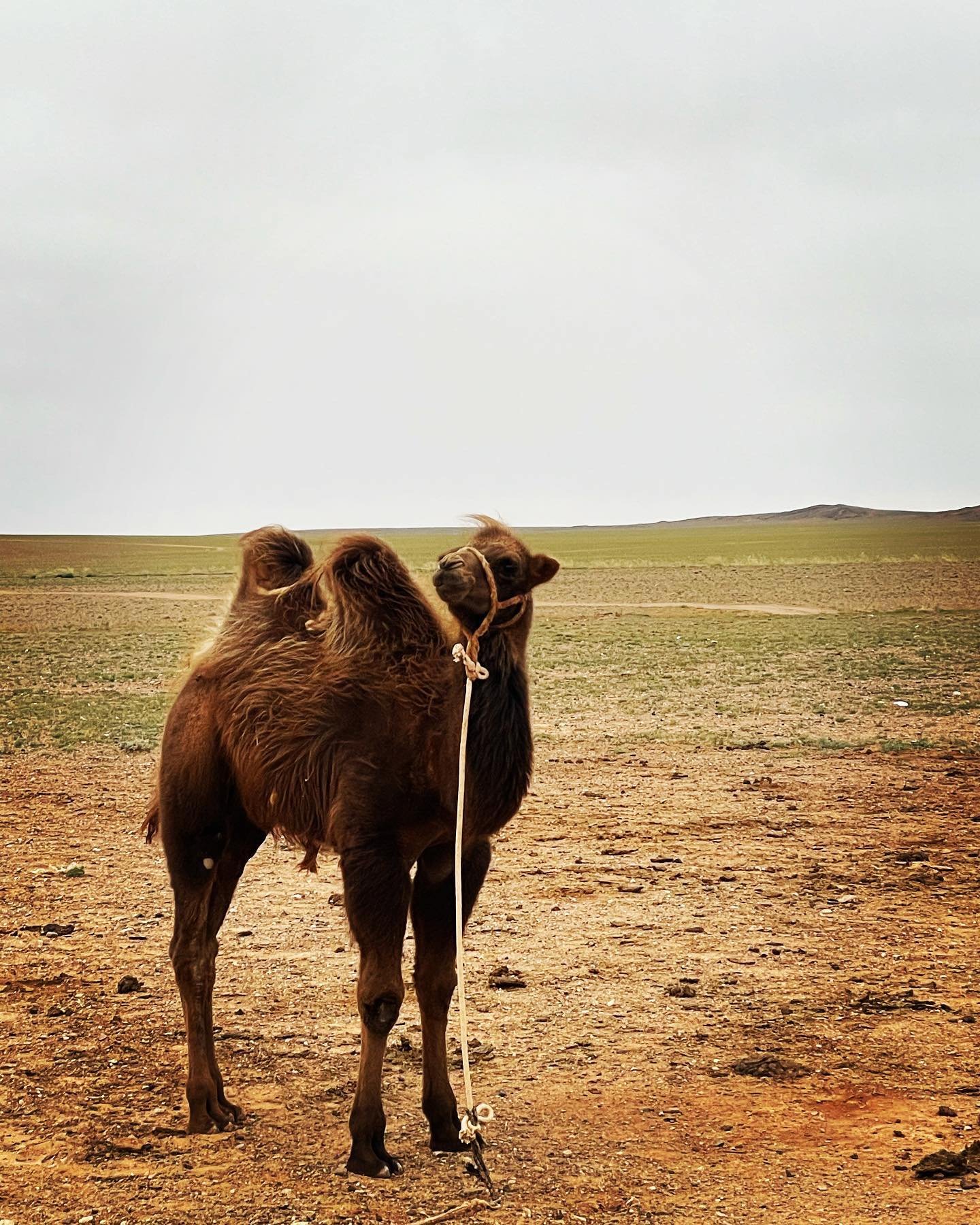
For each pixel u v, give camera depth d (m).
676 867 11.50
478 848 5.98
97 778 16.89
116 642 42.88
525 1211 5.14
